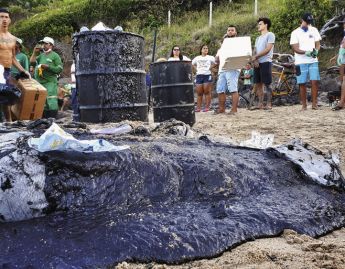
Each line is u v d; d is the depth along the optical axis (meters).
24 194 3.11
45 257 2.56
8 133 3.87
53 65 9.55
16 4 30.92
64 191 3.19
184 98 8.21
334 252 2.77
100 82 5.96
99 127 4.88
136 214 3.10
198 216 3.12
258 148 4.46
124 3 25.00
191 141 4.44
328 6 18.23
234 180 3.64
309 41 10.10
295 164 4.05
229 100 14.89
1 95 6.73
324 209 3.45
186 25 22.52
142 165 3.47
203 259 2.70
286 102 14.20
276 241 2.96
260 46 10.85
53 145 3.29
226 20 20.97
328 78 15.31
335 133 7.10
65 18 25.42
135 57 6.14
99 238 2.75
